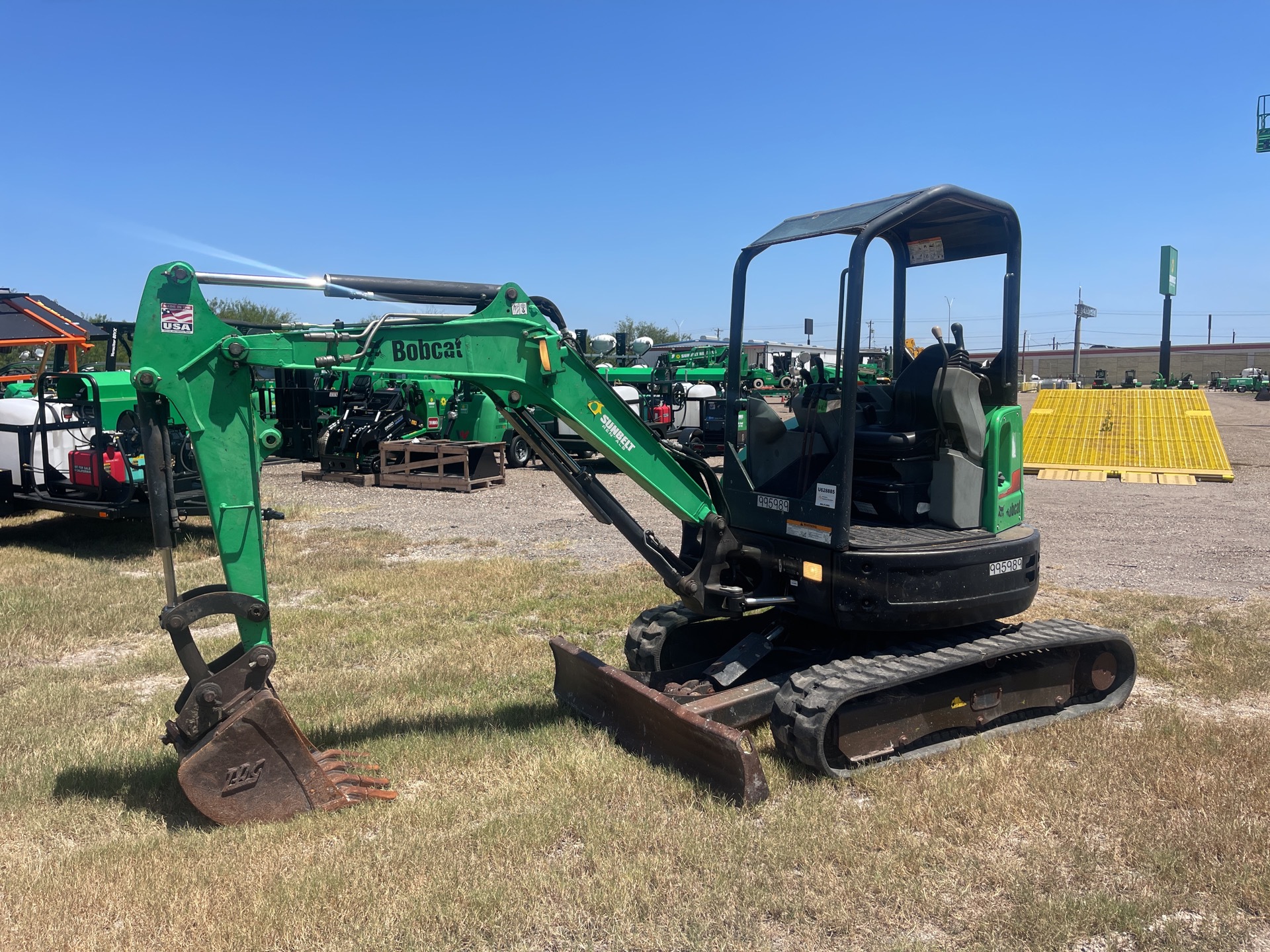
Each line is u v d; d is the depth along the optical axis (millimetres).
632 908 3340
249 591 3943
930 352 4895
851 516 5223
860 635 4988
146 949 3094
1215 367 87562
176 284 3750
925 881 3537
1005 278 5152
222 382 3857
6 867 3648
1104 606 7617
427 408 16078
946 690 4719
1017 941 3201
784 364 21828
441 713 5266
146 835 3869
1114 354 91625
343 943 3129
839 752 4516
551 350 4309
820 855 3684
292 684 5773
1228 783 4301
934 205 4836
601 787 4270
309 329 3938
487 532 11289
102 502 9914
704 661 5500
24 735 4941
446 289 4406
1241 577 8766
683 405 19031
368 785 4301
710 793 4184
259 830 3834
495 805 4141
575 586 8398
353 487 15516
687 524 5328
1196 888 3504
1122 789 4281
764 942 3174
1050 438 19078
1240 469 18016
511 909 3318
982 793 4227
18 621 7145
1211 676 5926
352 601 7953
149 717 5176
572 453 18594
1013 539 4875
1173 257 38156
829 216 4895
